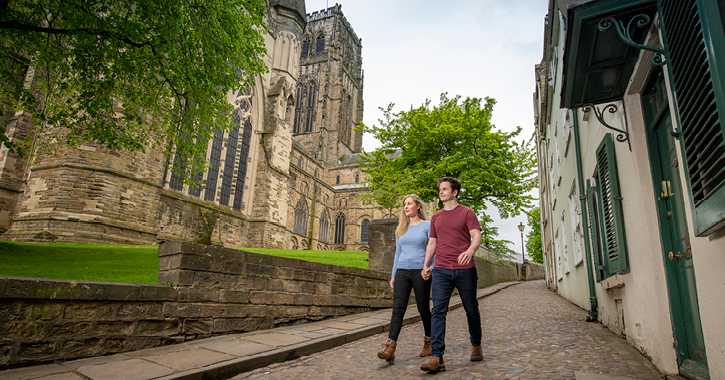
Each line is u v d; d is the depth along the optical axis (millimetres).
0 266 8492
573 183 8836
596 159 5859
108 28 11117
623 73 3633
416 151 21000
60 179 20859
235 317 5590
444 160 18797
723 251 2271
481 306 10656
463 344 5176
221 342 4895
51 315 3771
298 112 75062
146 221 23500
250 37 14586
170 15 11133
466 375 3521
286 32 40656
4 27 9711
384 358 4035
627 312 4992
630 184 4285
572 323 7051
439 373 3648
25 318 3600
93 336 4055
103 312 4168
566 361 3992
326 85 72750
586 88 3908
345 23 81000
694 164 2412
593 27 2980
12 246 12609
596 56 3348
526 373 3523
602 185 5789
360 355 4723
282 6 40812
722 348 2373
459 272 3924
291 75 40312
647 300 3984
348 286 8148
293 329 6090
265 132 37031
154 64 12188
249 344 4801
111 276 7828
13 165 23781
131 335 4359
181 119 15000
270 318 6188
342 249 61781
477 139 20125
